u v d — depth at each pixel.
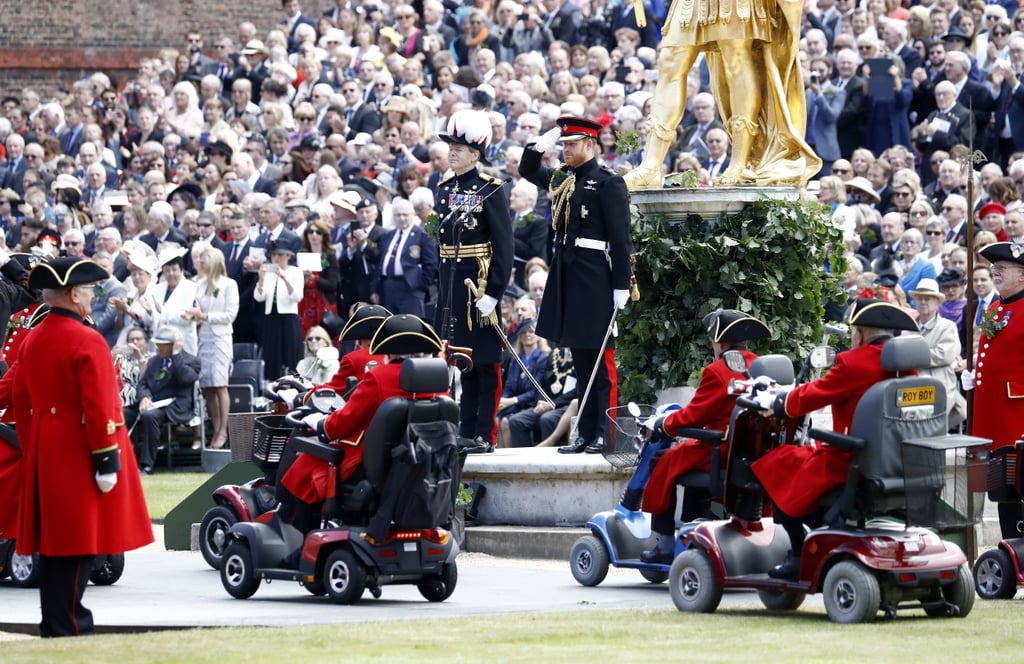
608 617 37.66
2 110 111.19
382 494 40.66
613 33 98.50
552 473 50.88
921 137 81.38
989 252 47.00
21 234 90.44
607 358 53.06
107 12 130.12
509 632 35.06
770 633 34.97
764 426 38.88
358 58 101.62
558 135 53.56
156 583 45.69
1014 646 33.25
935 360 56.00
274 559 42.44
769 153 58.44
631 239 54.53
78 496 36.38
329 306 77.56
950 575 37.16
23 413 37.09
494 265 54.44
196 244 78.44
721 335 41.41
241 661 31.38
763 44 58.00
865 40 83.88
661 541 43.12
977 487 37.09
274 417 46.34
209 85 103.06
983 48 84.38
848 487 36.44
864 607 36.25
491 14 105.00
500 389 55.59
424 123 89.75
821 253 57.00
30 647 33.66
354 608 40.19
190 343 76.50
